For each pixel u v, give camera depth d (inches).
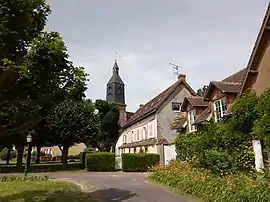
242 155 590.9
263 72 632.4
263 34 629.3
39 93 407.8
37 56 370.0
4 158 2839.6
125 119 2669.8
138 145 1574.8
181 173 629.6
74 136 1363.2
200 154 680.4
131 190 605.3
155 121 1395.2
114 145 2075.5
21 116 424.2
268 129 500.7
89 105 1453.0
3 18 344.5
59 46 380.5
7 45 358.3
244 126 596.1
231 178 460.8
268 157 546.3
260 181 414.6
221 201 424.8
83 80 426.6
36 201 481.7
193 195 506.3
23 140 1337.4
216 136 666.2
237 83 794.2
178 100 1445.6
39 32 399.9
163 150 1315.2
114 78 2849.4
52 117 1310.3
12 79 375.9
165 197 512.1
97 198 518.9
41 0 398.3
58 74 404.5
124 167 1199.6
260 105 543.5
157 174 745.0
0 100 400.2
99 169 1249.4
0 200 489.7
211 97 832.3
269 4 615.5
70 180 827.4
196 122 916.6
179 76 1493.6
